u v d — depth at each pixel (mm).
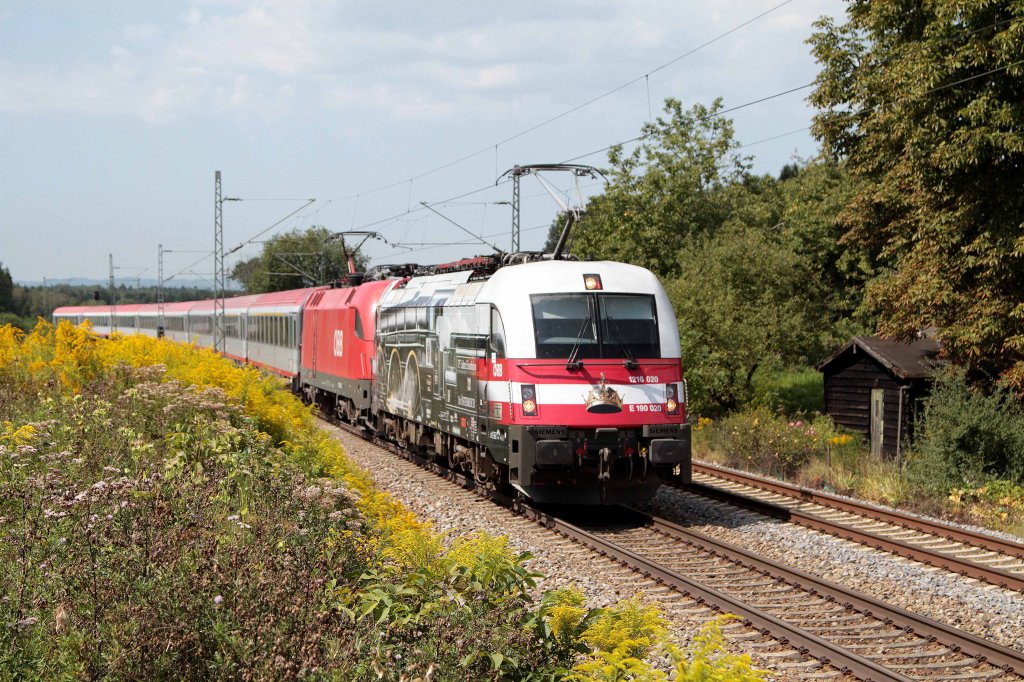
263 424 14539
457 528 12984
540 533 12961
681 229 37188
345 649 5324
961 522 14484
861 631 8797
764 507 14438
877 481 16953
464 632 5586
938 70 16125
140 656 4844
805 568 11320
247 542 6312
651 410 13523
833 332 37375
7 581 5621
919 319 18578
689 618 9086
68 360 15383
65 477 7730
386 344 21156
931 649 8312
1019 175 16547
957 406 16609
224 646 5059
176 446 10180
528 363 13359
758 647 8266
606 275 14047
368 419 23641
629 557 11164
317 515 7102
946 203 17703
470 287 15422
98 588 5316
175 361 17406
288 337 32719
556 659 5965
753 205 41781
